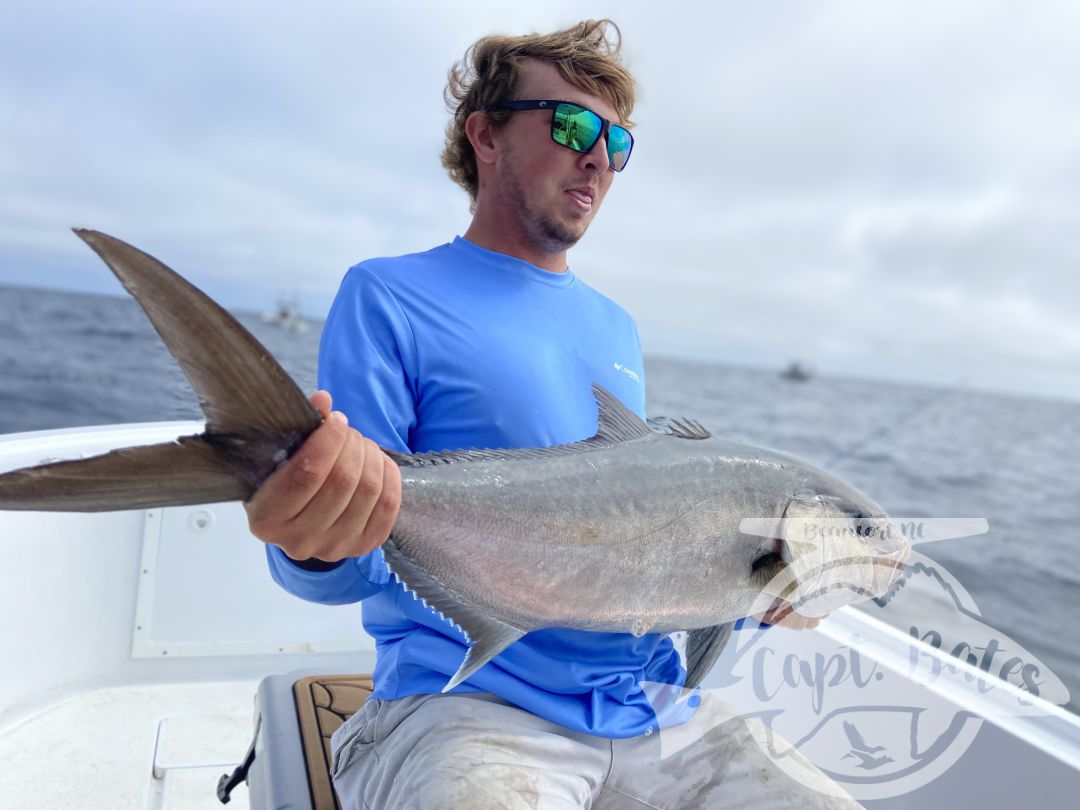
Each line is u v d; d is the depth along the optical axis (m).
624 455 1.47
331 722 1.95
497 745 1.50
